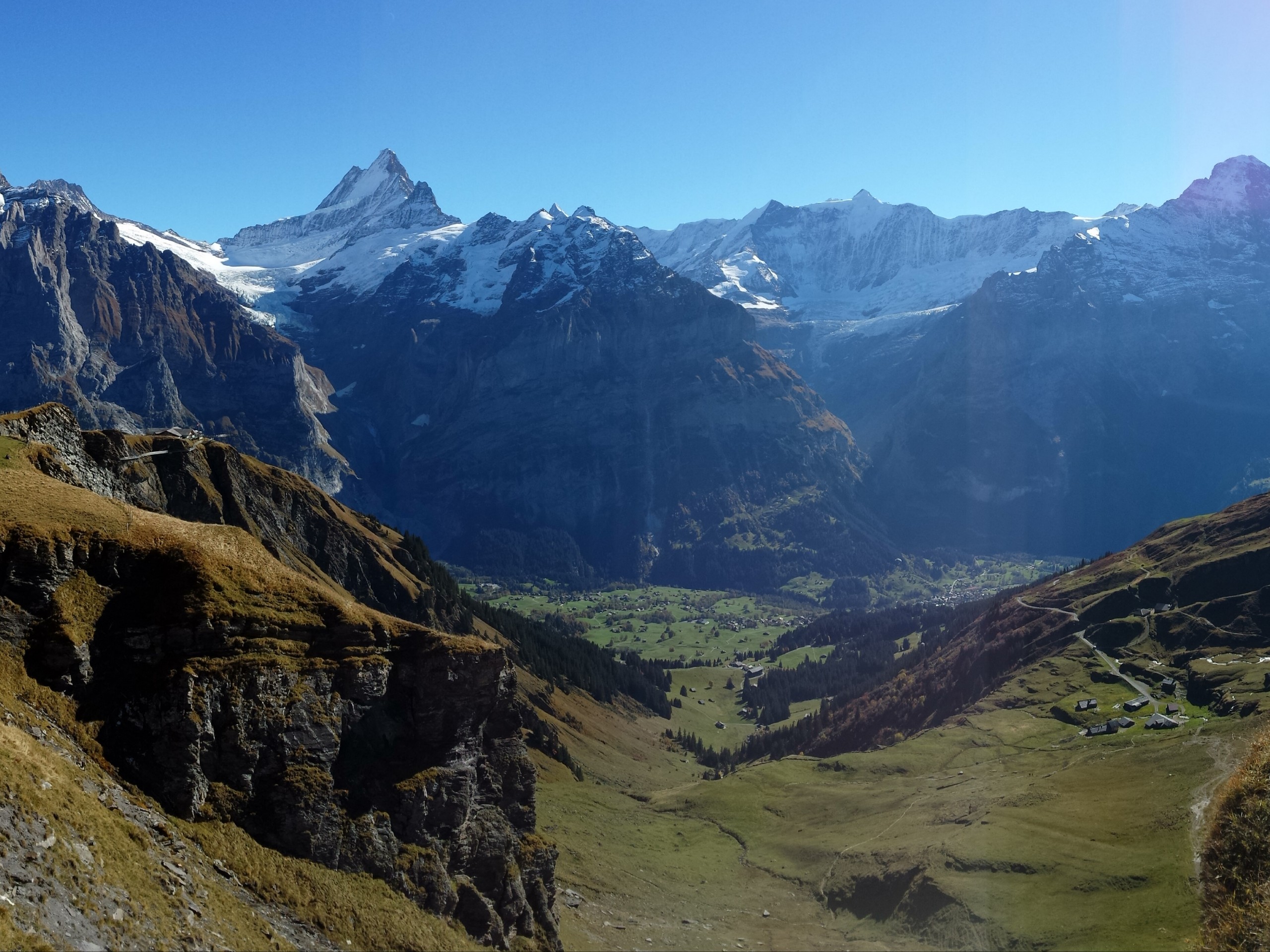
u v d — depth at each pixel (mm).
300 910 57938
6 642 56906
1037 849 114438
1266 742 119125
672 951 99688
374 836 66188
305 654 68750
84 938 41594
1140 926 95688
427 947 62562
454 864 71812
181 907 49031
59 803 47719
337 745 67312
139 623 62844
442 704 73688
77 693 58250
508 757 81375
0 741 48250
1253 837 99000
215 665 62625
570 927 93625
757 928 117500
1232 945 87812
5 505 62688
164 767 58312
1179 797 116625
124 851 49094
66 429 93562
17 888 41000
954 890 111500
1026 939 100188
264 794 62562
